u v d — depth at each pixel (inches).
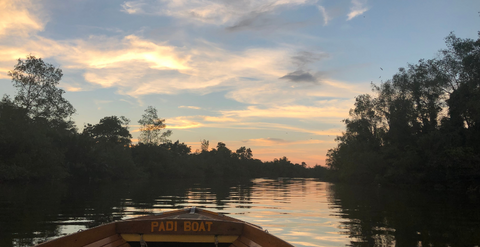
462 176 1155.3
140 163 2493.8
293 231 325.1
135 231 193.0
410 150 1334.9
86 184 1262.3
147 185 1283.2
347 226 353.4
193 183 1578.5
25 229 312.8
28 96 1402.6
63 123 1749.5
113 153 2016.5
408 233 316.8
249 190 1050.1
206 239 200.5
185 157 3316.9
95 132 2851.9
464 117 1163.3
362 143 1798.7
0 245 252.4
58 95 1460.4
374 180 1583.4
